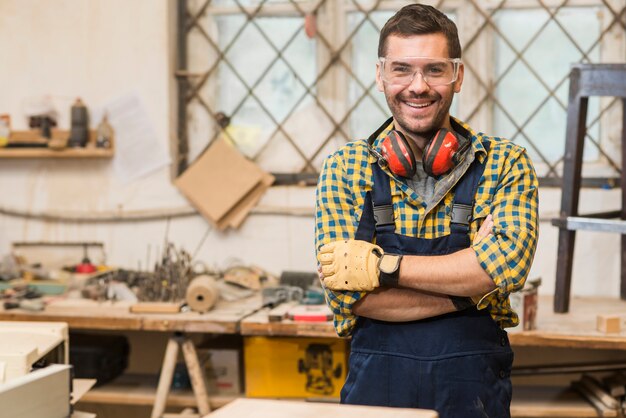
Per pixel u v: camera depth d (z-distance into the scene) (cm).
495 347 205
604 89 322
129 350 406
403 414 147
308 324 328
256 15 412
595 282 385
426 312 202
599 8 388
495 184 205
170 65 409
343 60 408
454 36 202
